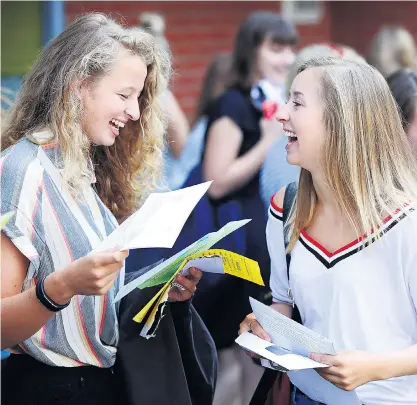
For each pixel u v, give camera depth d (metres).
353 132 3.03
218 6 9.38
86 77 2.98
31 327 2.76
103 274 2.64
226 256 3.06
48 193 2.91
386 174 3.04
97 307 3.02
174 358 3.15
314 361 2.91
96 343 3.03
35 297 2.72
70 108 2.97
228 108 5.18
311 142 3.08
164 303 3.05
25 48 5.76
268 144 5.12
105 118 3.02
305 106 3.08
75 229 2.93
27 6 5.74
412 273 2.95
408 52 6.61
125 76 3.01
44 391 3.00
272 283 3.39
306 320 3.18
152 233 2.69
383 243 2.98
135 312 3.13
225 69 6.36
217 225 5.00
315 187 3.15
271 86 5.28
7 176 2.87
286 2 9.73
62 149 2.98
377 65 6.61
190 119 9.41
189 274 3.20
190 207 2.81
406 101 3.96
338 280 3.03
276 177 4.86
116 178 3.38
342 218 3.08
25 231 2.82
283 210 3.25
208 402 3.44
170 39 9.27
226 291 4.14
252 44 5.40
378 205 3.00
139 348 3.12
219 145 5.14
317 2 9.91
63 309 2.95
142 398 3.09
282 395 3.31
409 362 2.94
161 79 3.25
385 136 3.07
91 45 2.98
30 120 3.07
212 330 4.21
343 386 2.89
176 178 5.60
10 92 4.59
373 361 2.90
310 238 3.14
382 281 3.00
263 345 3.04
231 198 5.02
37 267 2.84
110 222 3.09
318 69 3.10
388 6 10.58
